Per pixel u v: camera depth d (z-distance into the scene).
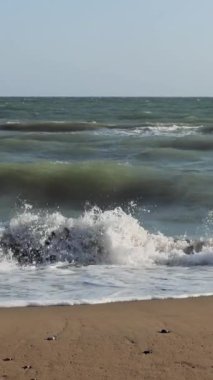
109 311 9.30
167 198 24.41
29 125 58.69
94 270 12.82
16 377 6.57
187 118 78.06
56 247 14.52
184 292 10.55
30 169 28.20
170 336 8.01
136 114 90.00
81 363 7.01
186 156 36.62
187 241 15.40
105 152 38.59
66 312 9.24
